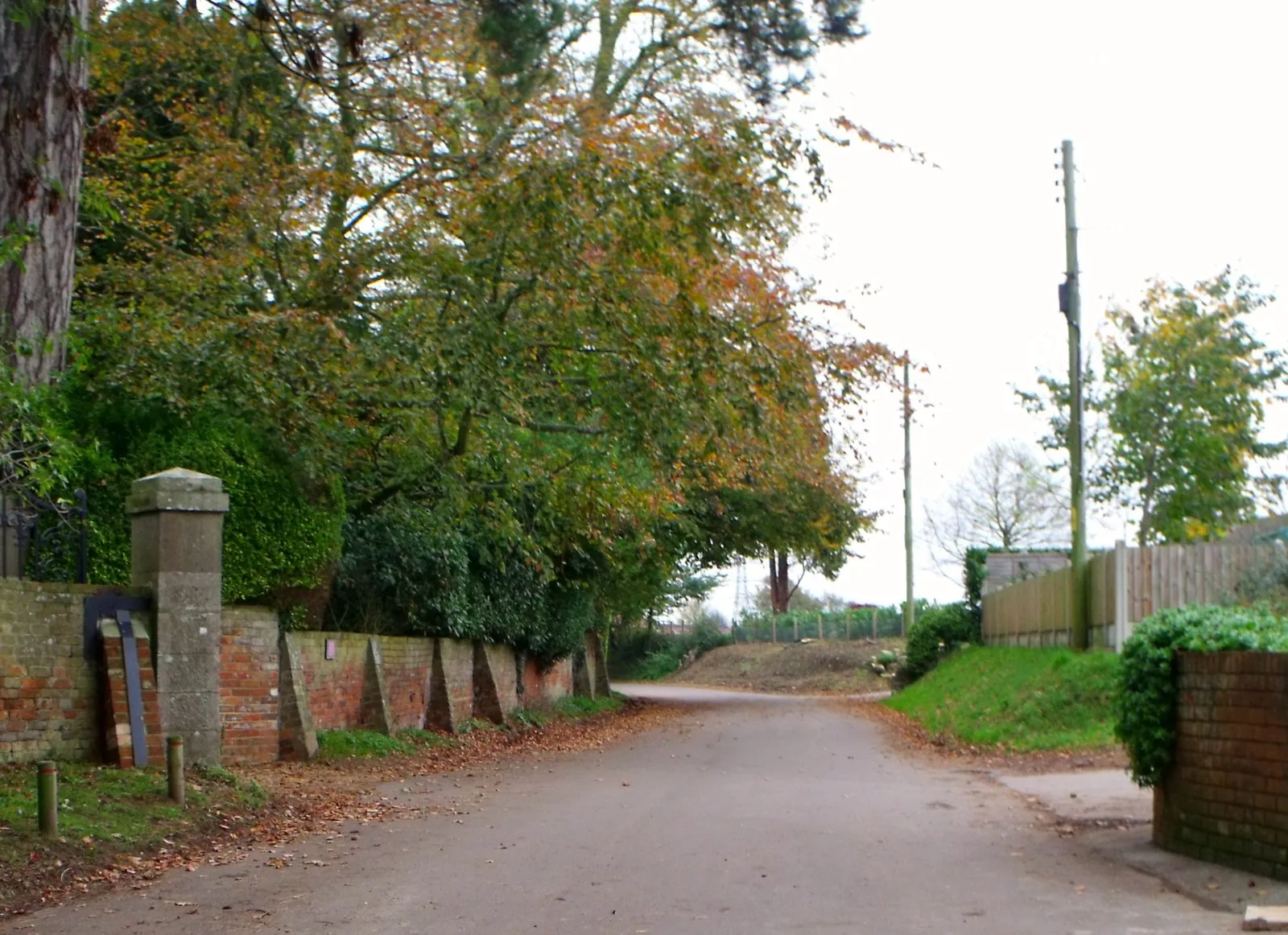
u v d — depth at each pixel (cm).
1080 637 2320
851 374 2311
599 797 1380
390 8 1658
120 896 848
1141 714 990
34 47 1133
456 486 1727
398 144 1688
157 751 1250
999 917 764
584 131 1603
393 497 1920
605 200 1527
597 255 1661
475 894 847
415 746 1872
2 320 1088
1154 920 752
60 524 1309
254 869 941
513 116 1661
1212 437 2975
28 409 998
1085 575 2325
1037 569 3897
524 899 830
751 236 1823
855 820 1196
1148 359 3030
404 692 2036
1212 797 920
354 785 1427
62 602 1228
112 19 1723
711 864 952
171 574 1309
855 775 1641
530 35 1786
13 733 1159
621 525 2334
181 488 1322
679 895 839
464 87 1731
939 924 748
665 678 6994
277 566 1558
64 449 986
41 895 850
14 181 1115
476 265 1571
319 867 948
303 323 1523
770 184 1633
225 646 1484
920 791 1441
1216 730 915
